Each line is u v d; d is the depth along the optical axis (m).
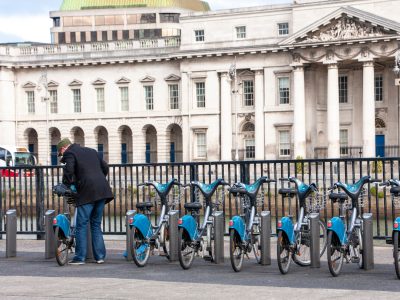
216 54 110.12
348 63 104.00
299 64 103.81
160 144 117.88
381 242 31.50
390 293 18.23
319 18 102.75
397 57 91.44
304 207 23.14
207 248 23.98
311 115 106.12
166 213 24.56
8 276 22.06
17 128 125.38
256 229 23.72
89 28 175.50
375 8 100.12
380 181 22.45
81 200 24.59
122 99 120.06
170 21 174.00
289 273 22.03
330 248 20.95
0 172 31.91
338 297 17.84
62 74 123.31
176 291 19.03
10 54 124.50
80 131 125.38
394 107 103.81
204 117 112.44
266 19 107.62
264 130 108.56
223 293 18.66
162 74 116.88
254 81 109.50
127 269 23.23
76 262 24.59
